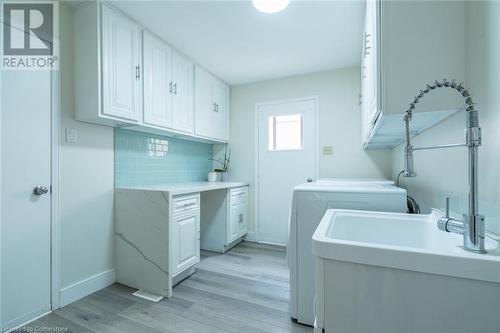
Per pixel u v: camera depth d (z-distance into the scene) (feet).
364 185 6.06
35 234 5.37
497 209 2.45
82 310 5.65
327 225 3.04
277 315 5.54
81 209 6.26
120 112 6.23
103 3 5.86
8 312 4.96
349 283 2.12
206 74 9.93
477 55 2.81
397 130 4.67
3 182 4.91
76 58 6.05
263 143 11.13
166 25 6.88
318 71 10.11
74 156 6.12
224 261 8.81
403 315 1.98
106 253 6.86
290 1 5.83
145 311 5.65
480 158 2.82
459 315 1.85
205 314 5.56
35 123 5.40
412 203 5.08
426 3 3.12
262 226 11.11
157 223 6.51
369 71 4.79
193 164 10.87
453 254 1.88
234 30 7.11
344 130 9.71
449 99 3.05
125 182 7.54
